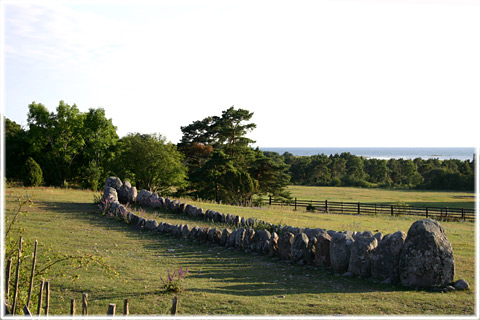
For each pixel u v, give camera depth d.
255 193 46.97
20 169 52.53
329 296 9.93
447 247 10.80
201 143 60.25
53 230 18.16
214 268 13.16
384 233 20.59
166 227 19.23
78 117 53.06
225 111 58.03
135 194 27.59
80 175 54.62
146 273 12.06
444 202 59.47
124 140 51.88
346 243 12.42
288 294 10.16
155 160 48.28
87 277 11.41
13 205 24.09
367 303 9.26
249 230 16.16
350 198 69.38
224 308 8.87
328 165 122.50
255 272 12.70
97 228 19.47
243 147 55.75
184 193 49.53
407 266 10.81
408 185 105.50
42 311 8.11
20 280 8.54
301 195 76.06
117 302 9.31
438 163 126.12
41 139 51.97
